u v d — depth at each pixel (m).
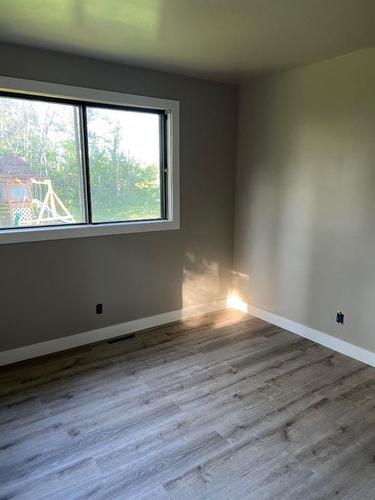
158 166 3.63
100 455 2.03
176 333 3.62
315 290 3.38
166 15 2.20
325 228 3.22
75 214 3.23
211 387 2.68
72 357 3.12
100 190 3.32
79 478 1.87
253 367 2.97
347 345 3.16
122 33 2.48
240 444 2.11
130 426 2.26
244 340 3.46
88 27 2.37
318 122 3.16
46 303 3.12
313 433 2.20
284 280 3.66
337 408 2.44
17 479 1.86
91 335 3.40
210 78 3.62
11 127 2.85
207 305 4.15
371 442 2.13
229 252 4.21
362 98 2.83
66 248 3.15
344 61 2.91
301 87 3.25
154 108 3.42
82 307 3.31
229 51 2.84
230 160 4.00
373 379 2.79
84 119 3.12
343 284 3.14
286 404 2.48
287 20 2.26
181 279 3.89
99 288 3.38
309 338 3.48
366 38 2.56
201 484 1.84
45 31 2.44
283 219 3.59
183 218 3.77
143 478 1.87
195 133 3.68
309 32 2.45
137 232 3.51
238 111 3.92
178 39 2.59
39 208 3.06
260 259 3.90
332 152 3.08
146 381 2.76
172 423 2.29
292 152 3.41
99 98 3.07
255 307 4.04
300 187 3.38
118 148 3.35
